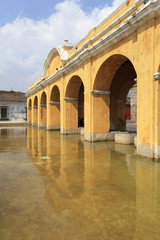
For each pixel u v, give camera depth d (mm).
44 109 20797
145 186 3867
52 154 6988
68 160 6070
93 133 9547
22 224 2549
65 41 14250
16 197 3377
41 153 7191
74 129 13555
